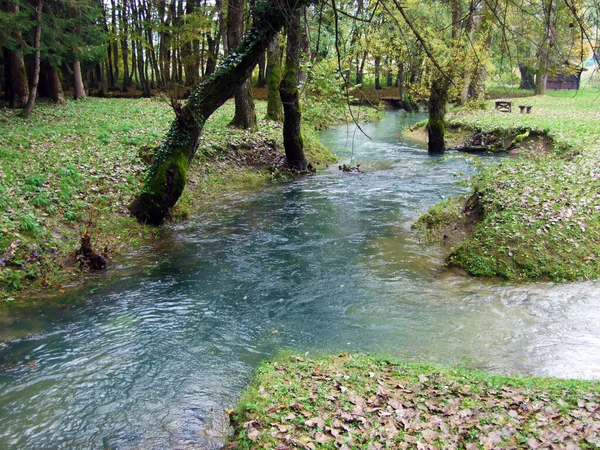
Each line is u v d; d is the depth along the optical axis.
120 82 53.00
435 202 14.54
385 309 8.21
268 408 5.30
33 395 6.09
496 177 13.53
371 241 11.48
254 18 11.47
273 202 15.00
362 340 7.27
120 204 12.41
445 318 7.84
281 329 7.68
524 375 6.22
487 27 5.94
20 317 8.16
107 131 19.23
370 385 5.75
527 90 46.88
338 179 17.89
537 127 22.50
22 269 9.38
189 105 12.31
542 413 4.89
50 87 29.67
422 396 5.43
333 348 7.07
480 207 11.86
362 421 4.93
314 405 5.32
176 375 6.48
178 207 13.45
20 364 6.79
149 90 42.81
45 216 10.90
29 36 23.53
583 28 4.70
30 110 22.14
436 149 23.00
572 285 8.73
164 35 34.25
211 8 27.56
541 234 9.95
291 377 6.05
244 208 14.42
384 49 16.22
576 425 4.56
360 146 25.69
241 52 12.17
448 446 4.47
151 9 36.38
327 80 17.20
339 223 12.88
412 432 4.73
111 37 38.69
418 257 10.43
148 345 7.26
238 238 11.89
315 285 9.23
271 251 11.02
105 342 7.36
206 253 10.95
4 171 12.48
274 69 24.86
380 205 14.41
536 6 5.13
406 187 16.47
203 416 5.64
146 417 5.65
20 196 11.23
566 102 36.56
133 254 10.92
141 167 14.73
